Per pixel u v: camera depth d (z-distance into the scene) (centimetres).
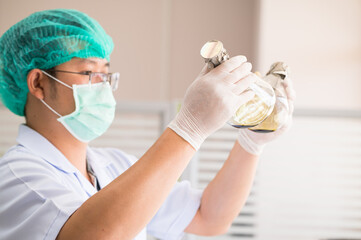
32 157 113
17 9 442
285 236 231
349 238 230
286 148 229
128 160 148
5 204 99
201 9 455
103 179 135
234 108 90
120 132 226
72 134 127
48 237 91
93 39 124
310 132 229
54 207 93
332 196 231
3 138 219
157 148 90
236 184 129
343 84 367
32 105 128
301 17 369
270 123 104
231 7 456
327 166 231
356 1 366
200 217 140
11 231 95
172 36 457
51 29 123
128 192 86
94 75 127
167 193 89
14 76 128
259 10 396
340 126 228
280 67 107
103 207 86
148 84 454
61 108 125
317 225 231
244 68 93
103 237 85
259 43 386
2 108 218
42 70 125
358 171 231
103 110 128
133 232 86
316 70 367
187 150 90
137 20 452
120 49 451
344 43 367
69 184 120
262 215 230
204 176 227
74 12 133
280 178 230
